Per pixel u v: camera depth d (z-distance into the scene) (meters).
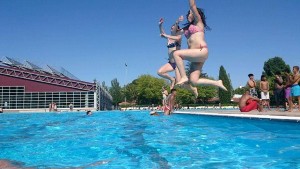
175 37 9.59
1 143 6.22
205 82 7.48
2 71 42.66
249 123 8.32
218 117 10.44
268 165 3.78
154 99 79.31
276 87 13.77
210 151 4.80
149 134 7.23
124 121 12.66
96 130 8.69
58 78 42.91
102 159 4.36
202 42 7.34
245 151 4.74
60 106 42.56
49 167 3.95
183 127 8.83
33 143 6.14
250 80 14.73
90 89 42.94
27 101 42.56
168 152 4.78
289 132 6.71
